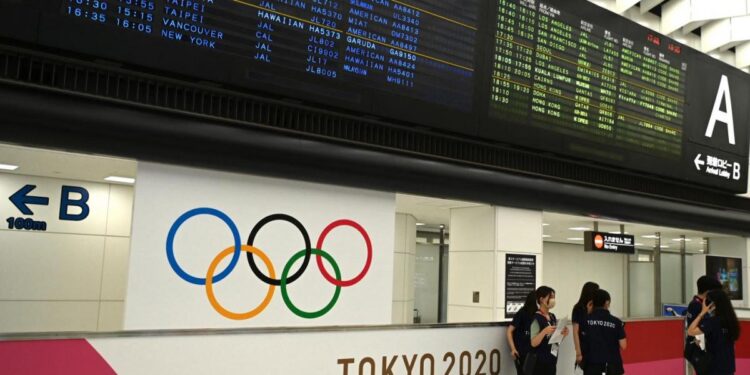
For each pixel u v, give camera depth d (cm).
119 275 792
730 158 935
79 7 443
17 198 723
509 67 679
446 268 1384
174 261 527
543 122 708
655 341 709
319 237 609
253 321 566
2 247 713
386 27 590
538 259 843
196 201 541
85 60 457
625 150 788
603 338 584
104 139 471
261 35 521
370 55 580
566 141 729
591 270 1977
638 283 1942
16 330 716
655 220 877
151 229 518
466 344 580
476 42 652
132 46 463
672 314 1143
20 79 441
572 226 1201
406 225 1029
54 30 434
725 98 925
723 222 979
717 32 953
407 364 536
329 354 489
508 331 604
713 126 905
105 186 788
